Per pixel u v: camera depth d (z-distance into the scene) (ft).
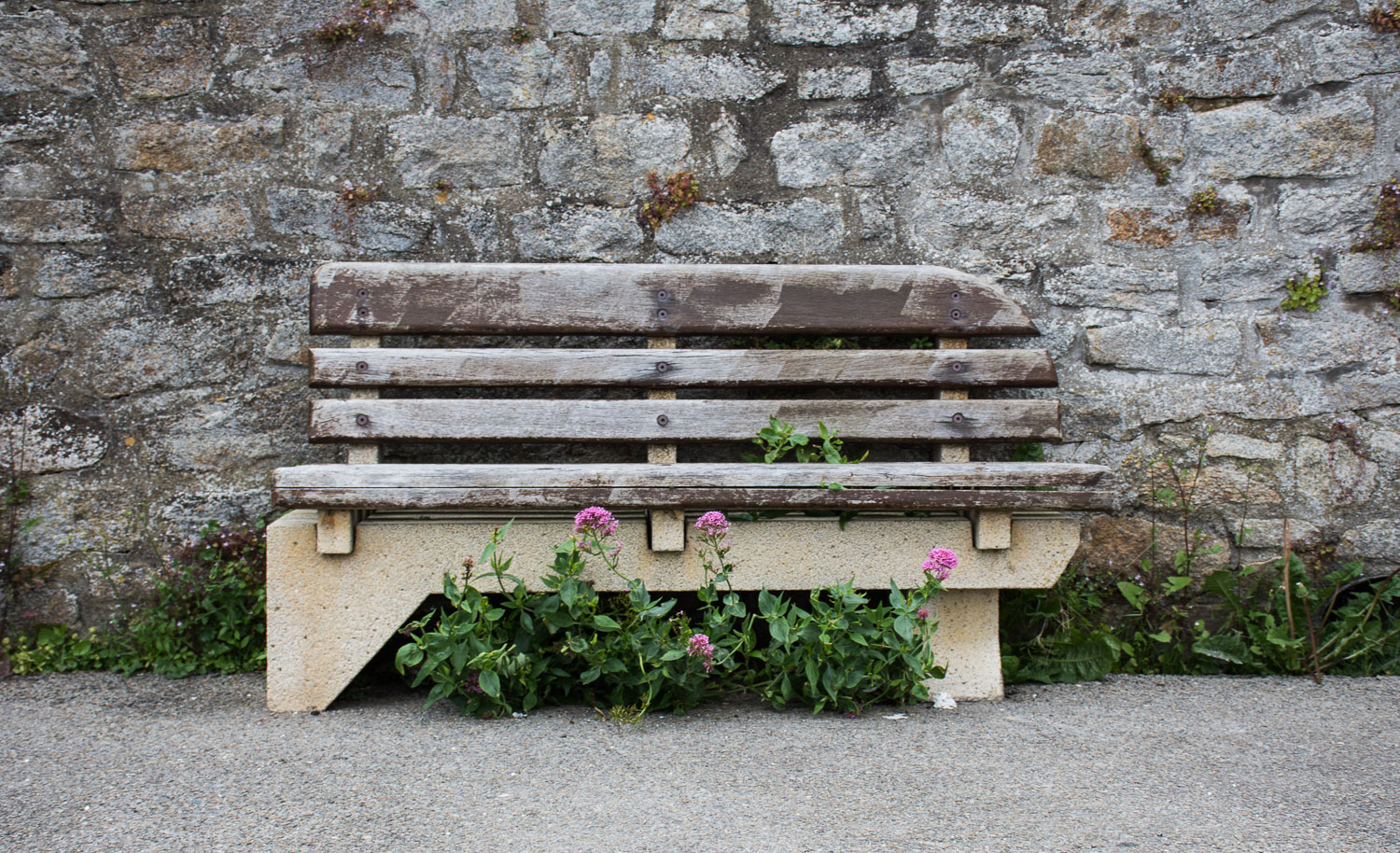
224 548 8.85
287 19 8.96
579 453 9.20
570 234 9.14
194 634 8.82
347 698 8.00
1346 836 5.39
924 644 7.55
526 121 9.12
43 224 8.81
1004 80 9.21
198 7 8.89
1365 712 7.70
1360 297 9.21
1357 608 9.02
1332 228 9.20
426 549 7.70
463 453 9.10
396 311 8.30
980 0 9.18
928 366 8.48
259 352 9.01
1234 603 9.11
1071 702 8.00
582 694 7.84
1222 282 9.20
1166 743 6.92
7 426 8.84
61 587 8.93
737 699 7.89
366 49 9.02
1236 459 9.23
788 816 5.57
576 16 9.11
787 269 8.55
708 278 8.53
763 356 8.43
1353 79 9.20
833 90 9.20
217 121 8.94
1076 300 9.21
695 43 9.16
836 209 9.21
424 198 9.09
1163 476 9.25
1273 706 7.88
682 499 7.67
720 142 9.19
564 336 9.12
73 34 8.81
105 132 8.86
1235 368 9.21
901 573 7.97
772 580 7.94
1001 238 9.21
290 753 6.61
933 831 5.40
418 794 5.87
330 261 8.86
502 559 7.75
